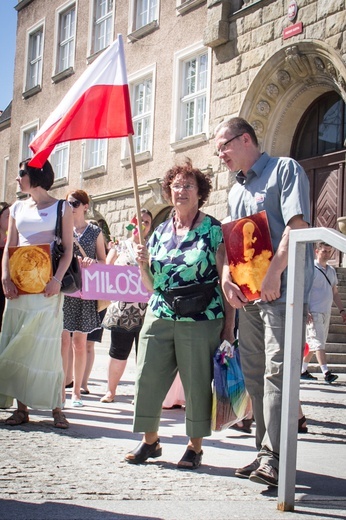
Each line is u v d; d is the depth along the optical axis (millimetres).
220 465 4258
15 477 3600
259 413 4043
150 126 18922
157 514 3018
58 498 3227
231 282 3957
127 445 4727
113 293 6477
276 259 3674
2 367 5426
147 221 7035
